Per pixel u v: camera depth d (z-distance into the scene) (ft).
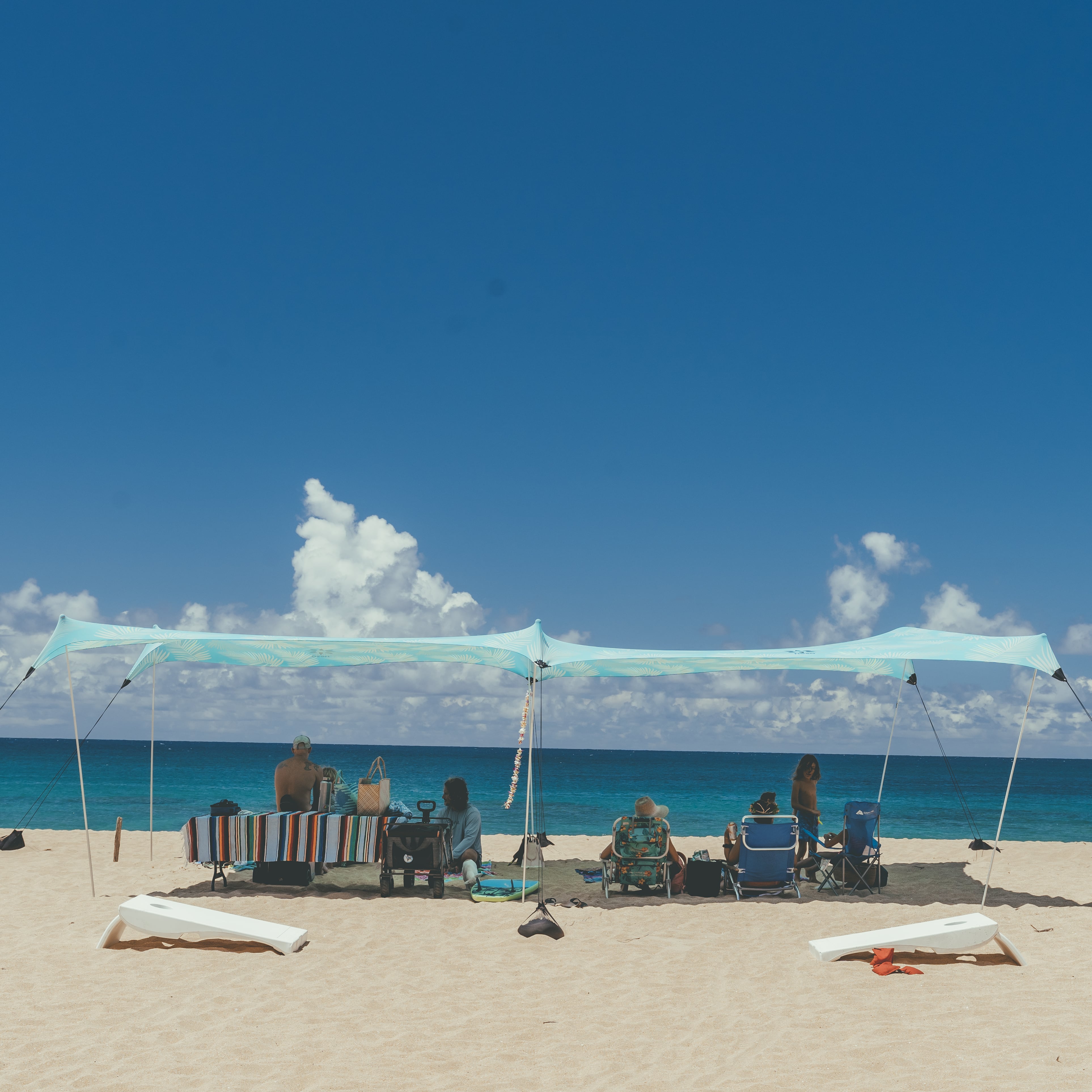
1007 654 27.02
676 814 106.22
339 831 28.27
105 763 241.14
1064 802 151.02
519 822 88.17
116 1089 13.29
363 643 30.14
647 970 20.35
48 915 25.88
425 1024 16.51
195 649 32.76
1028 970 20.11
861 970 20.20
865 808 30.60
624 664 32.45
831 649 32.04
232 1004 17.35
